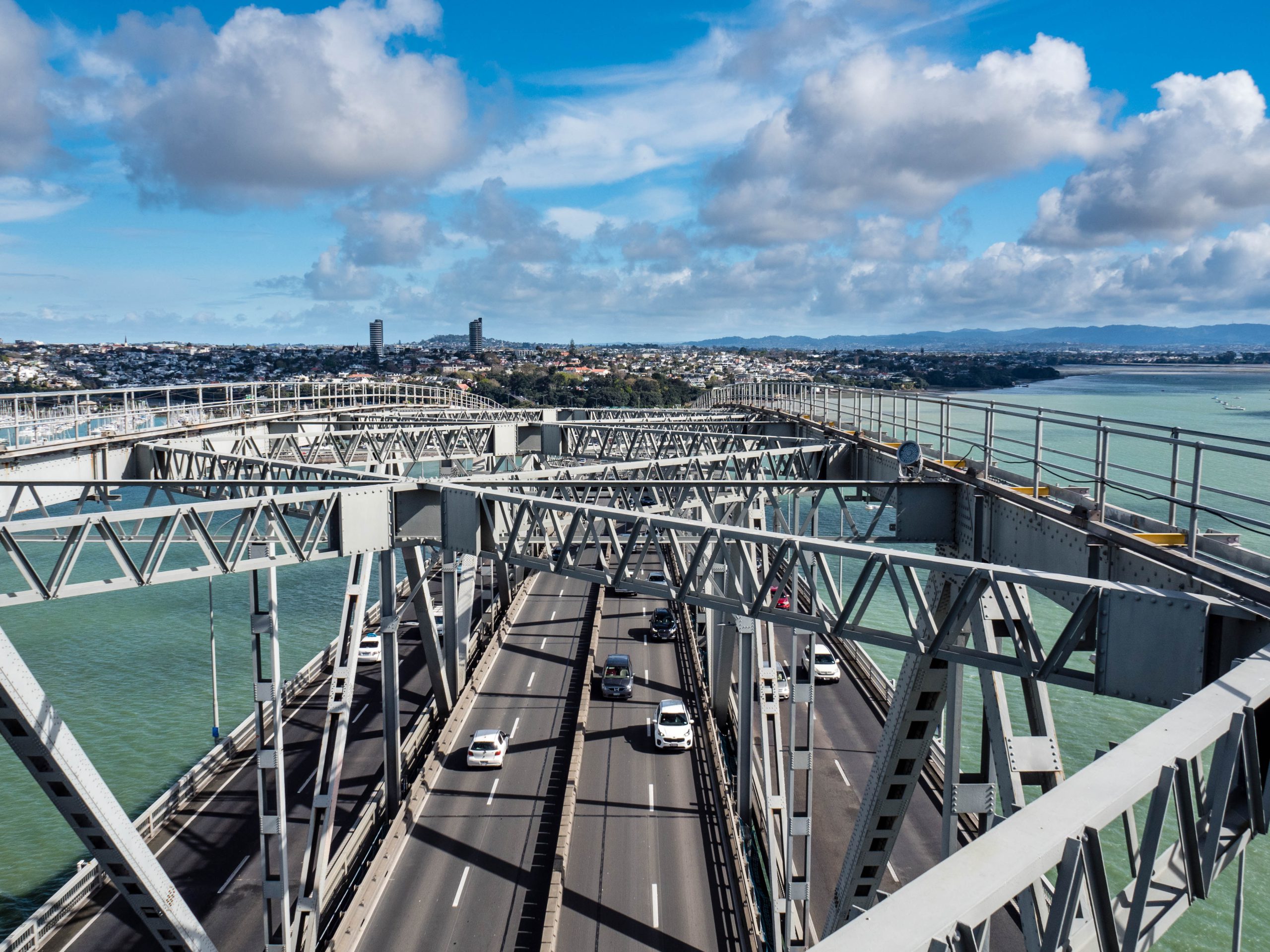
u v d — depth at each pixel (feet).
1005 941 89.76
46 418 98.43
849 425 110.52
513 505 67.72
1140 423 42.19
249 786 127.85
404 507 72.49
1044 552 50.72
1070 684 37.27
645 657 179.93
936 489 66.03
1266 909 102.17
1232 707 20.94
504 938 90.27
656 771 128.67
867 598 45.11
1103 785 17.10
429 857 105.60
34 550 276.00
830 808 120.37
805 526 68.64
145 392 120.98
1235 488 230.68
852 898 70.33
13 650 49.03
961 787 53.93
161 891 63.21
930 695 61.11
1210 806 20.85
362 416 199.11
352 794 123.65
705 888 99.50
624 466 87.71
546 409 199.31
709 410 216.33
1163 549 38.52
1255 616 30.40
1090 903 16.44
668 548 261.65
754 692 109.60
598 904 96.17
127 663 185.88
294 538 65.62
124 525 293.43
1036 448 53.62
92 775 55.42
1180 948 96.48
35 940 92.79
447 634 150.61
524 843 108.58
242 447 141.69
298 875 104.27
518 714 150.00
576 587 240.32
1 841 122.62
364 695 163.12
